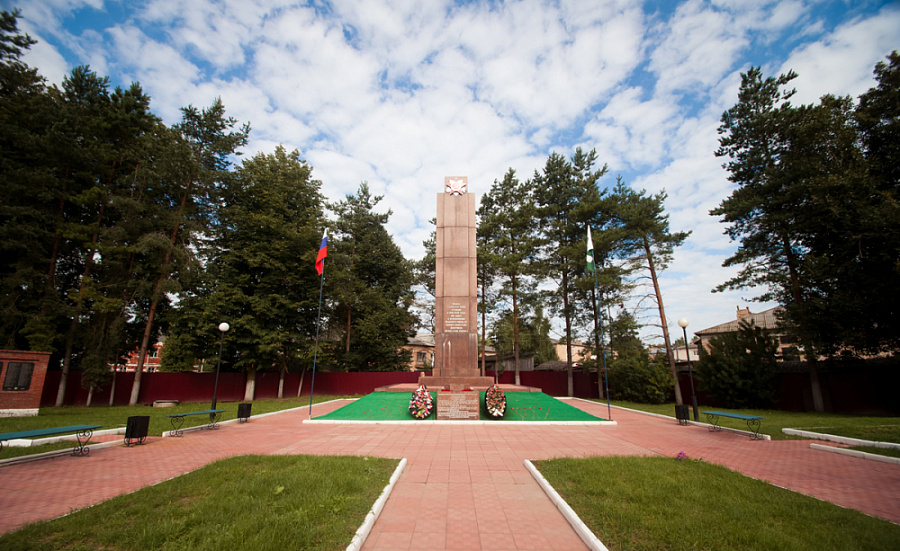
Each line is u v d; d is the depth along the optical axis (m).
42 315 20.75
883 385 22.16
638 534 4.75
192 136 26.38
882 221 16.55
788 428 12.37
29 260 20.64
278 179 27.28
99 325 23.02
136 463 8.08
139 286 23.08
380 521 5.23
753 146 24.09
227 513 5.12
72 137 21.47
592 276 27.02
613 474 6.95
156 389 26.48
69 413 18.08
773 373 22.92
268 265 25.64
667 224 26.11
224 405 23.19
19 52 21.50
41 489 6.34
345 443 10.23
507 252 33.03
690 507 5.51
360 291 36.19
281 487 5.94
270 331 25.78
